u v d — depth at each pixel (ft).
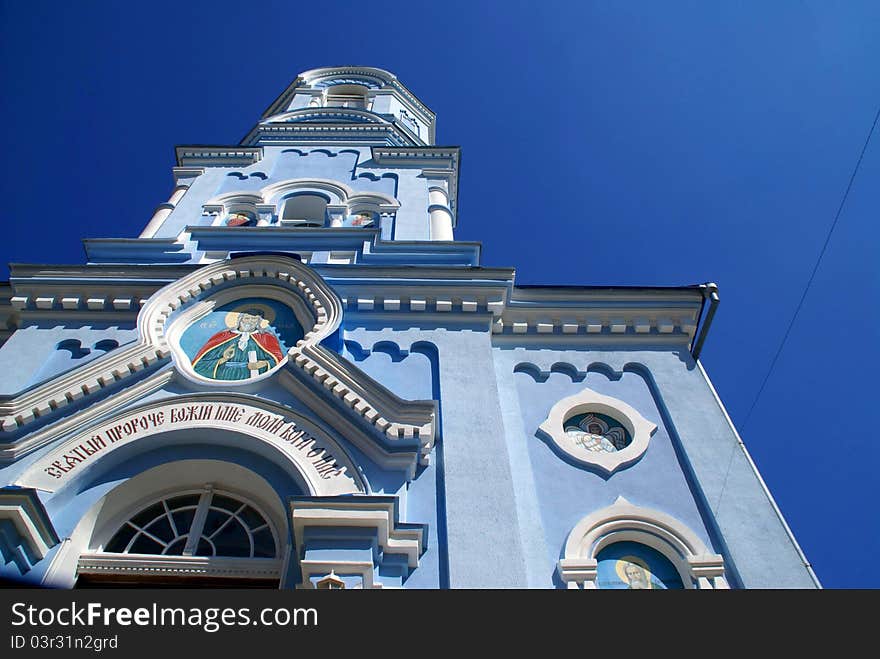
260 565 33.30
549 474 37.96
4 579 30.66
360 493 33.55
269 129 70.08
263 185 61.46
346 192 59.62
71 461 34.78
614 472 38.22
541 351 44.73
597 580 33.91
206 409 37.09
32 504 31.83
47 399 37.19
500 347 44.83
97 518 34.32
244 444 36.06
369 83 86.89
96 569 32.73
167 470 35.68
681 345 45.52
